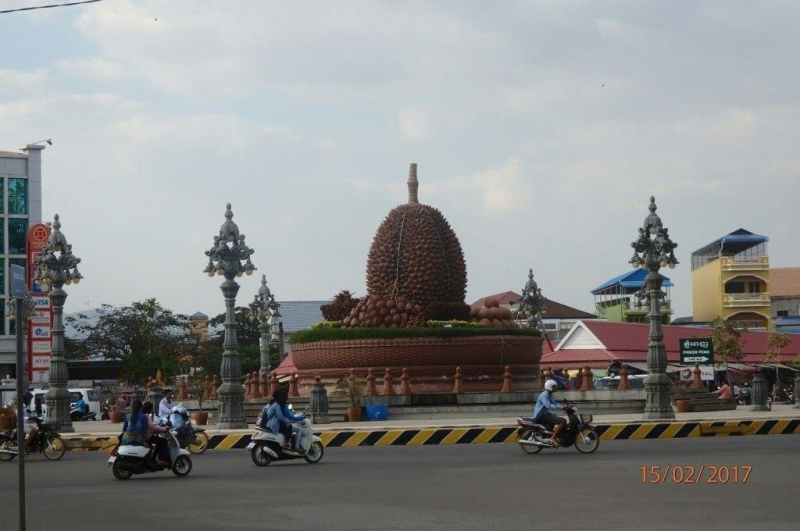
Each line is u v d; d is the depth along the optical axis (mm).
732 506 16922
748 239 91188
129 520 16750
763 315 89000
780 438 31969
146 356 72375
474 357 45406
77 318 92375
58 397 38938
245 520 16453
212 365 83938
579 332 66188
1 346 69062
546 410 27797
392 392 43281
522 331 47312
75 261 40094
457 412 42094
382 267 49438
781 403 59281
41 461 29812
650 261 38000
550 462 24906
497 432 32562
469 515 16453
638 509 16719
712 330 69938
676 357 65812
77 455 32250
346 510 17312
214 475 23906
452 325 47031
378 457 27656
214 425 43281
